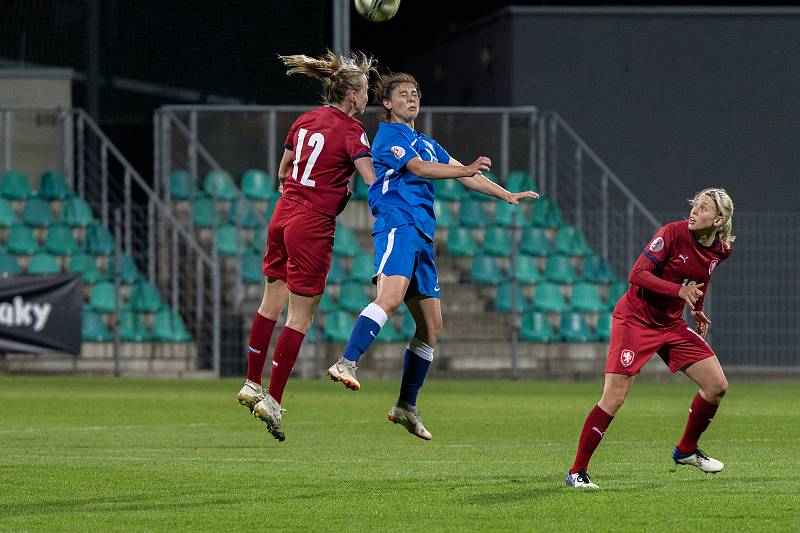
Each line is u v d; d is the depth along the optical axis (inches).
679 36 2711.6
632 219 2546.8
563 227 2524.6
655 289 752.3
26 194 2404.0
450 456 948.0
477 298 2407.7
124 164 2293.3
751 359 2454.5
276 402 789.2
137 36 2652.6
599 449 1013.8
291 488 746.2
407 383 812.0
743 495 721.0
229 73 2672.2
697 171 2719.0
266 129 2493.8
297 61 796.0
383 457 937.5
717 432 1181.1
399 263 777.6
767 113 2726.4
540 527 604.7
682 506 674.8
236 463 888.3
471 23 2837.1
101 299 2251.5
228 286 2373.3
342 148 785.6
